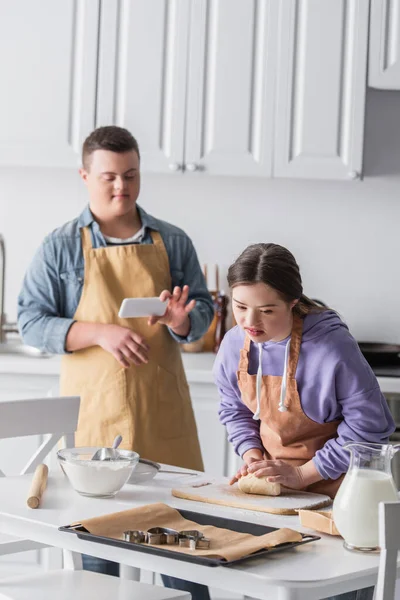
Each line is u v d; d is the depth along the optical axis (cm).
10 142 380
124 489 218
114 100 378
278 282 211
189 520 188
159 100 376
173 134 376
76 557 238
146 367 300
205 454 358
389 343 413
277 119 375
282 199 416
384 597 162
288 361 224
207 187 417
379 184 413
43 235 422
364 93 374
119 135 297
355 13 373
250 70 375
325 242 416
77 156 379
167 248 312
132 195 301
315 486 222
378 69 374
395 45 374
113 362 298
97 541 175
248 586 159
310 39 373
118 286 304
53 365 356
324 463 216
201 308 310
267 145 375
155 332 303
